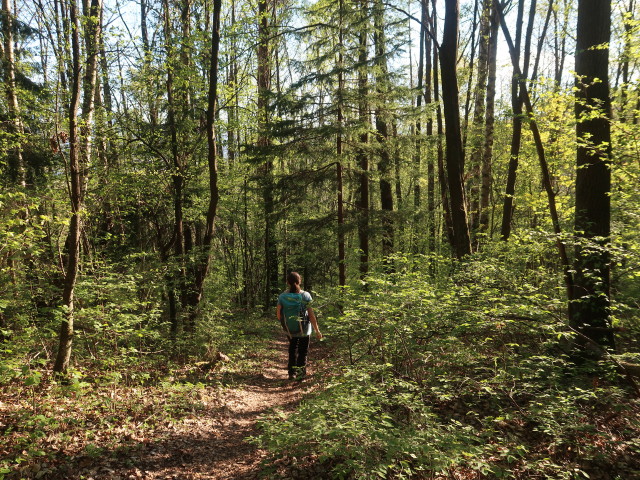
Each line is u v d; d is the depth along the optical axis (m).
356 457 3.21
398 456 3.40
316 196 13.41
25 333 6.71
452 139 9.38
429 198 19.02
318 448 3.46
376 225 12.79
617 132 7.49
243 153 12.35
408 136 12.54
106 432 4.38
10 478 3.34
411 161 13.15
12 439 3.96
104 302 7.93
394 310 5.79
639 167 7.48
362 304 6.08
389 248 15.03
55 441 4.03
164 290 9.07
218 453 4.15
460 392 4.75
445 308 5.93
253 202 18.61
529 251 9.47
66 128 7.97
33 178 9.78
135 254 9.48
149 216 12.23
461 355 5.48
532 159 14.91
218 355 8.52
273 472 3.56
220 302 11.71
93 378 6.17
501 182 19.36
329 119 11.91
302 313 6.46
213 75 8.92
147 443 4.22
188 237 13.24
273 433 3.74
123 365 6.82
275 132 11.77
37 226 6.43
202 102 10.91
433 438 3.41
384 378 5.21
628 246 6.63
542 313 5.33
